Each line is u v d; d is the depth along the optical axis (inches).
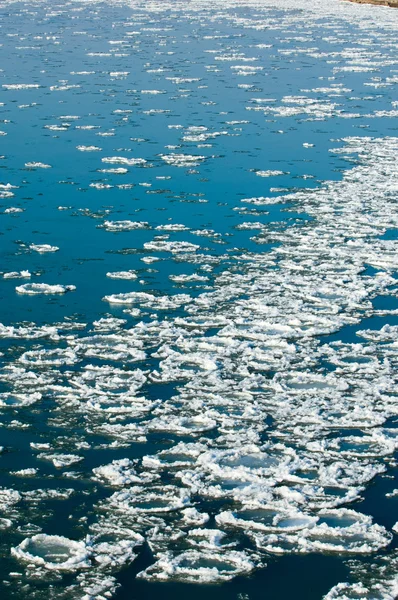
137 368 343.3
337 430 298.0
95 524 247.3
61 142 722.2
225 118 821.2
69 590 221.3
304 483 266.8
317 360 349.7
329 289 422.3
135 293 416.5
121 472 271.4
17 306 401.1
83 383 328.8
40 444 288.2
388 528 246.5
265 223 526.9
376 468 274.5
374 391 323.3
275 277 440.1
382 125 800.3
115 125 786.2
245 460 279.1
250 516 251.0
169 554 234.8
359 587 222.5
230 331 374.0
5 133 751.1
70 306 402.3
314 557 234.2
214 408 311.6
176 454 282.5
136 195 581.0
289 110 856.3
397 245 487.8
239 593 221.9
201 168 648.4
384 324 386.3
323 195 581.6
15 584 223.1
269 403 315.6
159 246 483.8
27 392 323.3
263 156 683.4
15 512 253.0
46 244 486.0
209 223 526.6
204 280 435.8
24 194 580.1
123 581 225.3
